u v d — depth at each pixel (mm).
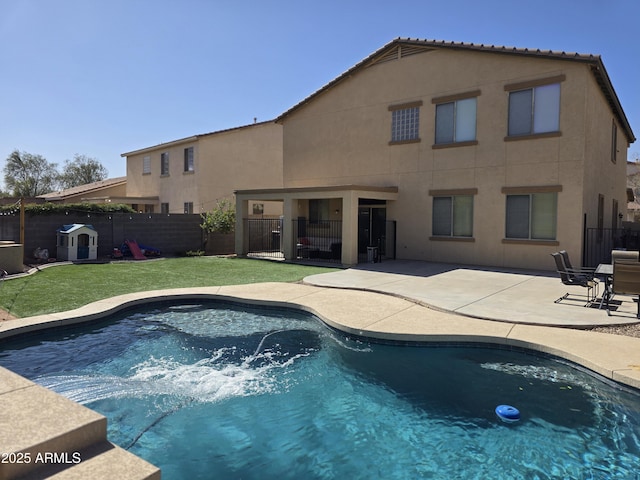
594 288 10406
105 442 3432
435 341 7078
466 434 4680
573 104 13766
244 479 3977
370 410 5227
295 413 5168
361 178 19156
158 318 9055
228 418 5043
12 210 16969
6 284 11594
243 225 19656
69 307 8867
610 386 5371
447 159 16578
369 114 18812
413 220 17578
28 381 4160
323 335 7949
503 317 8039
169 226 20766
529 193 14703
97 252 18422
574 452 4312
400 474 4047
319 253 18547
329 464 4211
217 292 10625
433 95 16859
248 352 7086
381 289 10984
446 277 13062
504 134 15188
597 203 16031
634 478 3898
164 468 4137
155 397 5508
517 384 5789
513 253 15148
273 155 27828
